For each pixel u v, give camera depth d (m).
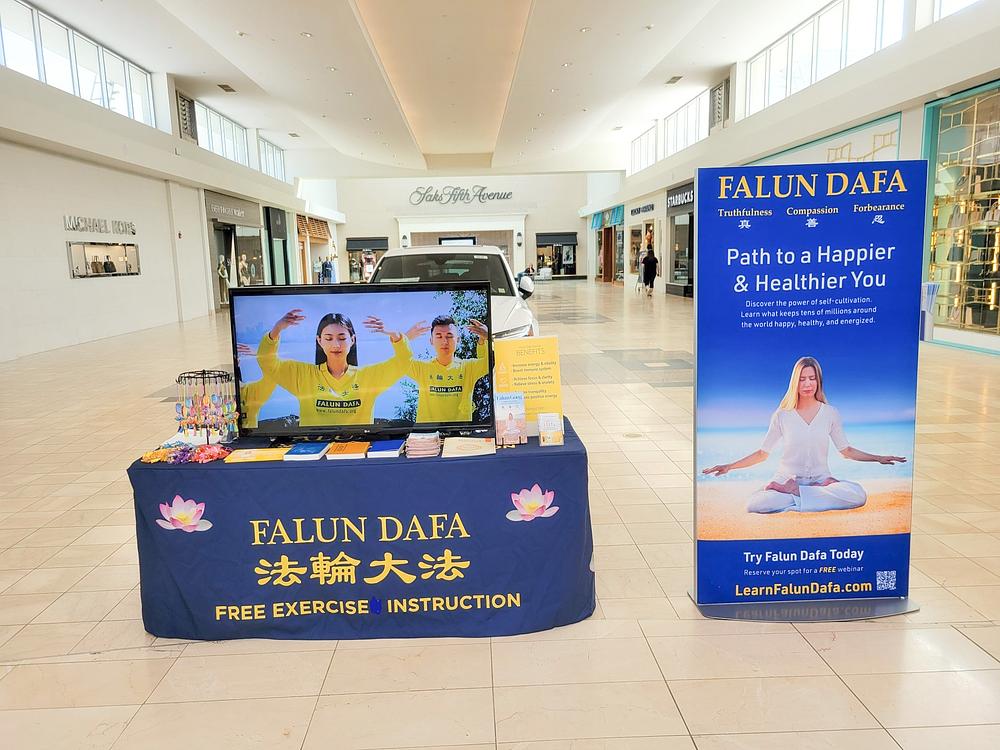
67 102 11.05
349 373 2.66
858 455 2.60
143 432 5.78
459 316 2.63
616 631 2.53
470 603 2.51
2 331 9.94
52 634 2.60
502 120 18.16
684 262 19.94
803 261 2.46
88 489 4.34
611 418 5.91
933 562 3.03
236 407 2.71
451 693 2.18
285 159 25.55
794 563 2.67
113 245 13.18
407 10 10.86
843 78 11.06
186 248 16.53
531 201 35.75
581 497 2.49
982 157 8.54
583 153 26.22
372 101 15.08
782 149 13.28
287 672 2.32
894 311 2.50
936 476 4.18
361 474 2.42
